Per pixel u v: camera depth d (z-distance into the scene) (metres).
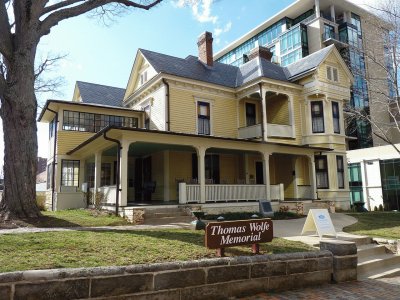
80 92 22.64
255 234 6.54
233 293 5.40
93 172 19.27
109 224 10.57
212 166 19.22
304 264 6.24
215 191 14.80
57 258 5.41
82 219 11.16
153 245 6.66
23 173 10.74
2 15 11.05
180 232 8.40
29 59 11.22
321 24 38.78
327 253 6.60
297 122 20.47
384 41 20.14
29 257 5.39
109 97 23.41
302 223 12.55
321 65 20.45
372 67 24.59
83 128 18.92
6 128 11.00
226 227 6.22
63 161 18.28
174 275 4.92
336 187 19.83
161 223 11.41
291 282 6.04
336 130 20.70
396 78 19.89
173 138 13.74
